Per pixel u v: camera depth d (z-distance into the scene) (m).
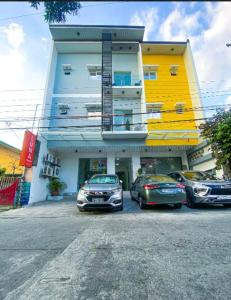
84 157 14.23
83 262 2.34
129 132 12.18
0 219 5.65
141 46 15.37
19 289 1.77
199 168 12.57
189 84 15.06
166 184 6.01
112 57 15.66
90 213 6.20
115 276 1.97
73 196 12.41
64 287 1.78
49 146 12.02
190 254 2.53
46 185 11.28
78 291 1.71
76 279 1.93
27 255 2.62
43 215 6.18
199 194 6.21
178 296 1.60
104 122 12.98
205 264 2.21
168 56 16.19
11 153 14.98
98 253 2.63
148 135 12.64
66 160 14.05
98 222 4.71
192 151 13.32
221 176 9.94
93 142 12.51
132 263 2.28
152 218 5.03
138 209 6.66
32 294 1.68
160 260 2.35
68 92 14.22
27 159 8.99
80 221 4.94
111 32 14.76
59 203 9.27
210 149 10.30
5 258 2.52
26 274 2.07
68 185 13.56
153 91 14.77
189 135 12.74
